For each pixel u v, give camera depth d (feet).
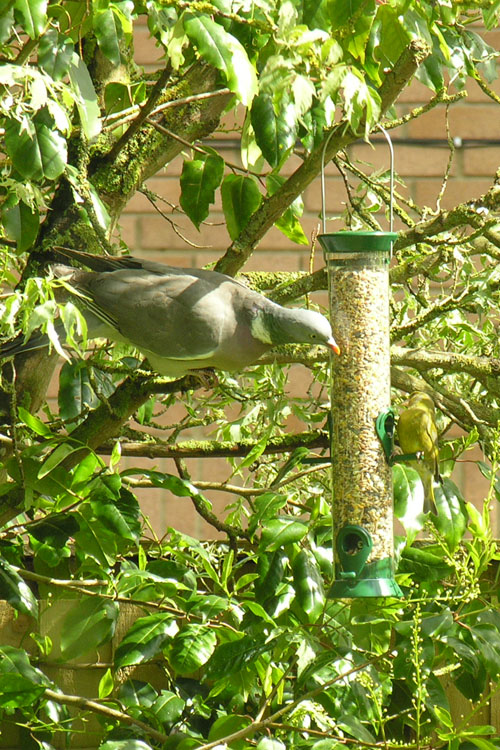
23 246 24.67
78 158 27.32
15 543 25.75
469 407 26.58
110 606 23.61
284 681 23.70
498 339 30.25
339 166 32.60
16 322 24.03
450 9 23.39
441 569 24.79
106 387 29.50
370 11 21.16
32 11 20.02
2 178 24.66
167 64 24.41
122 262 27.17
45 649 24.94
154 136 28.68
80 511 22.72
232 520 27.78
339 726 20.94
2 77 19.01
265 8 20.89
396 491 25.07
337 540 25.72
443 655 22.82
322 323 25.99
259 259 44.50
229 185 28.99
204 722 24.21
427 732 22.66
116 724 23.61
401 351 26.71
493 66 30.58
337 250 26.37
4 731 25.14
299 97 18.63
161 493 43.09
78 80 21.06
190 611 22.24
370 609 24.14
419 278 30.94
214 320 26.23
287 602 23.15
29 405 26.99
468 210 25.04
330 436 26.68
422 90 45.37
